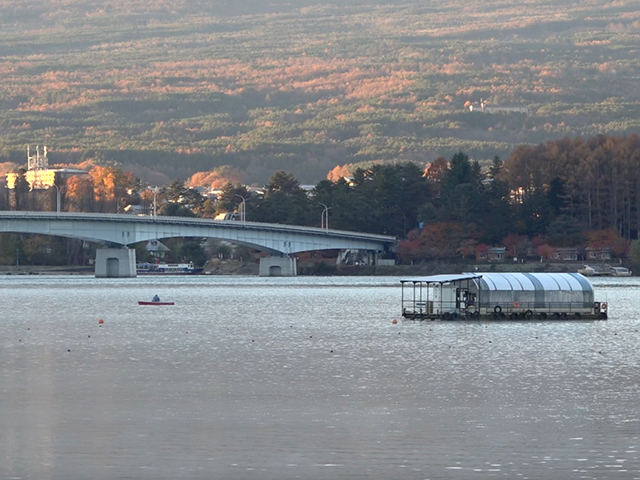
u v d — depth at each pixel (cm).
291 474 17088
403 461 17875
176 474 17062
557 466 17525
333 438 19525
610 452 18412
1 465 17588
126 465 17600
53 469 17350
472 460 17925
